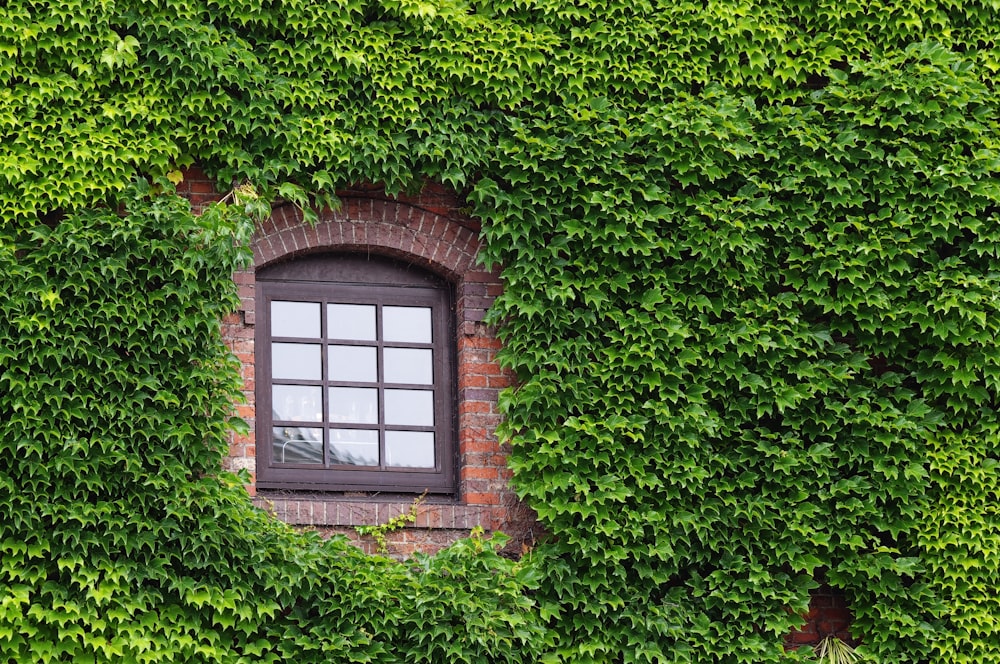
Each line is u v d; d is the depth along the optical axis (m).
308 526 18.00
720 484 18.73
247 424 17.64
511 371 18.97
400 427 18.84
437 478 18.80
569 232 18.89
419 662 17.45
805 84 20.22
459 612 17.52
